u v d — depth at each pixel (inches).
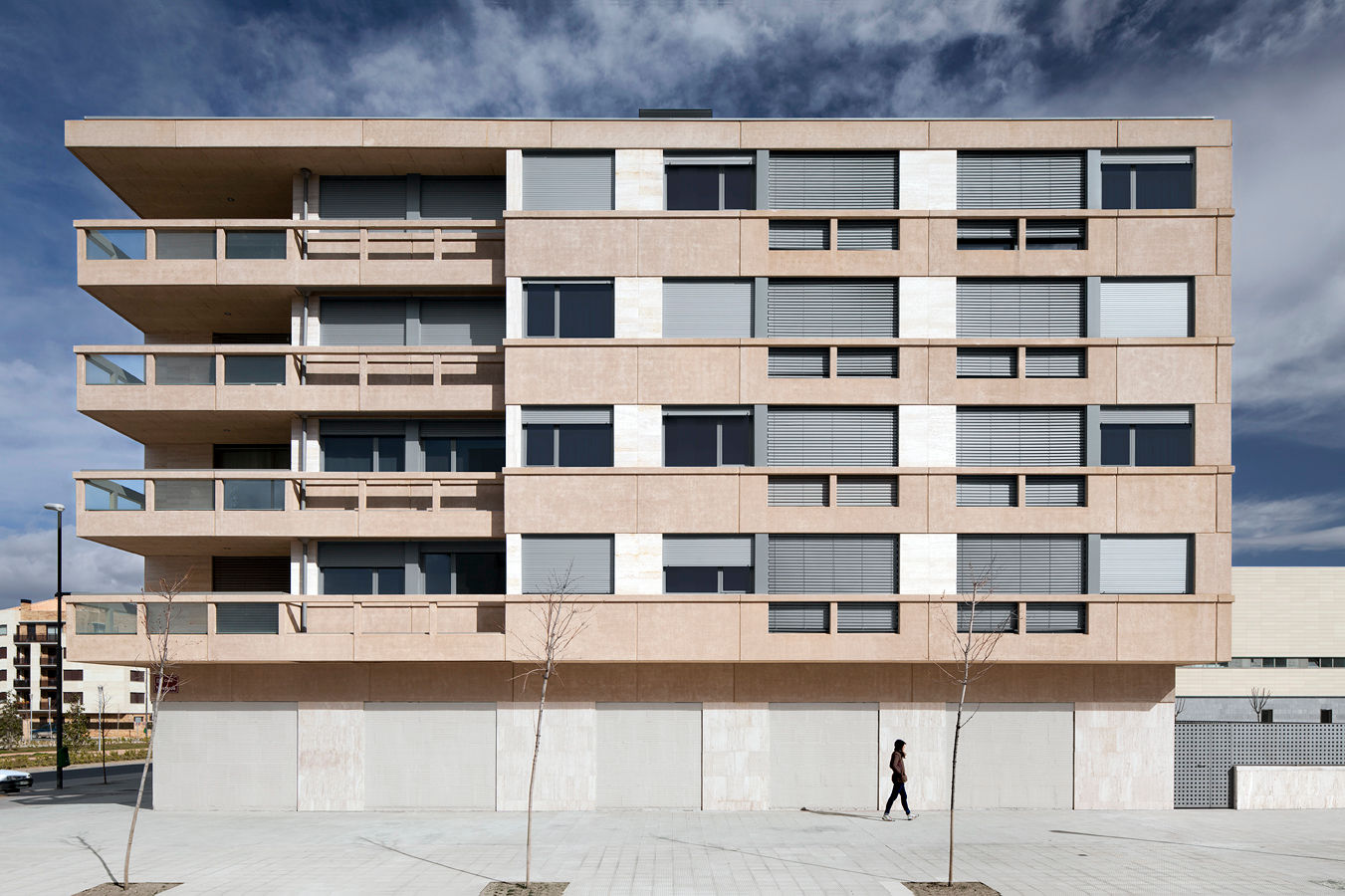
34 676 2886.3
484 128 735.7
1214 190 719.1
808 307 725.9
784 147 727.7
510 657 682.8
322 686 722.8
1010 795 710.5
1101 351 708.0
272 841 598.5
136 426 793.6
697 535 700.7
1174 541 699.4
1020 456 709.9
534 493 697.0
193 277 740.7
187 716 724.7
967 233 729.6
